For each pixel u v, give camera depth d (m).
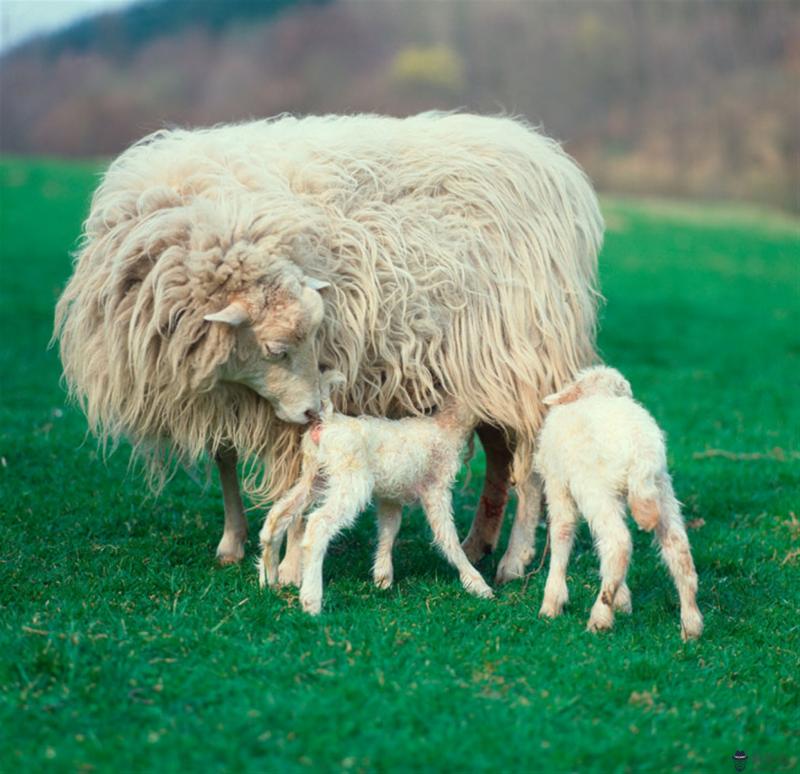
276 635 4.68
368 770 3.61
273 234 5.16
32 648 4.30
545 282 6.01
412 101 45.91
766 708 4.42
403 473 5.38
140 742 3.71
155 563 5.79
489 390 5.82
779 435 9.73
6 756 3.62
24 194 26.97
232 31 53.50
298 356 5.12
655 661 4.63
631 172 40.62
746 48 44.09
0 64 50.78
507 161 6.14
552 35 47.16
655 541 5.45
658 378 12.57
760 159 40.22
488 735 3.85
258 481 6.68
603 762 3.78
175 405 5.41
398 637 4.70
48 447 8.20
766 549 6.60
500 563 6.10
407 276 5.59
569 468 5.05
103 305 5.35
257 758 3.66
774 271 23.70
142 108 48.09
